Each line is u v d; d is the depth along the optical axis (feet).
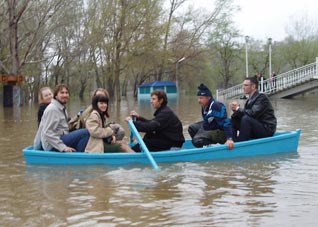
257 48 193.88
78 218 14.71
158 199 16.58
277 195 16.88
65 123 23.95
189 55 148.97
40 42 98.32
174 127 24.73
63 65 144.87
